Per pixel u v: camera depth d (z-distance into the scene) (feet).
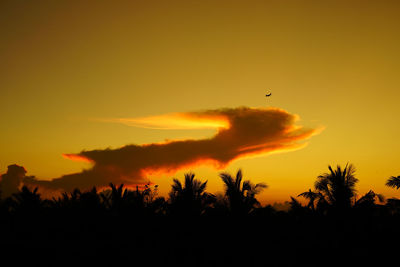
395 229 92.38
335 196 95.76
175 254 91.04
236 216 95.09
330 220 95.45
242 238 94.12
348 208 94.27
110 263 82.94
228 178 96.84
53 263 82.58
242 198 95.81
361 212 92.48
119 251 93.04
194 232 96.89
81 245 97.14
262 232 97.14
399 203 96.53
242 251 92.07
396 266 76.02
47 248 94.94
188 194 98.68
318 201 98.53
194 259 86.89
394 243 87.30
